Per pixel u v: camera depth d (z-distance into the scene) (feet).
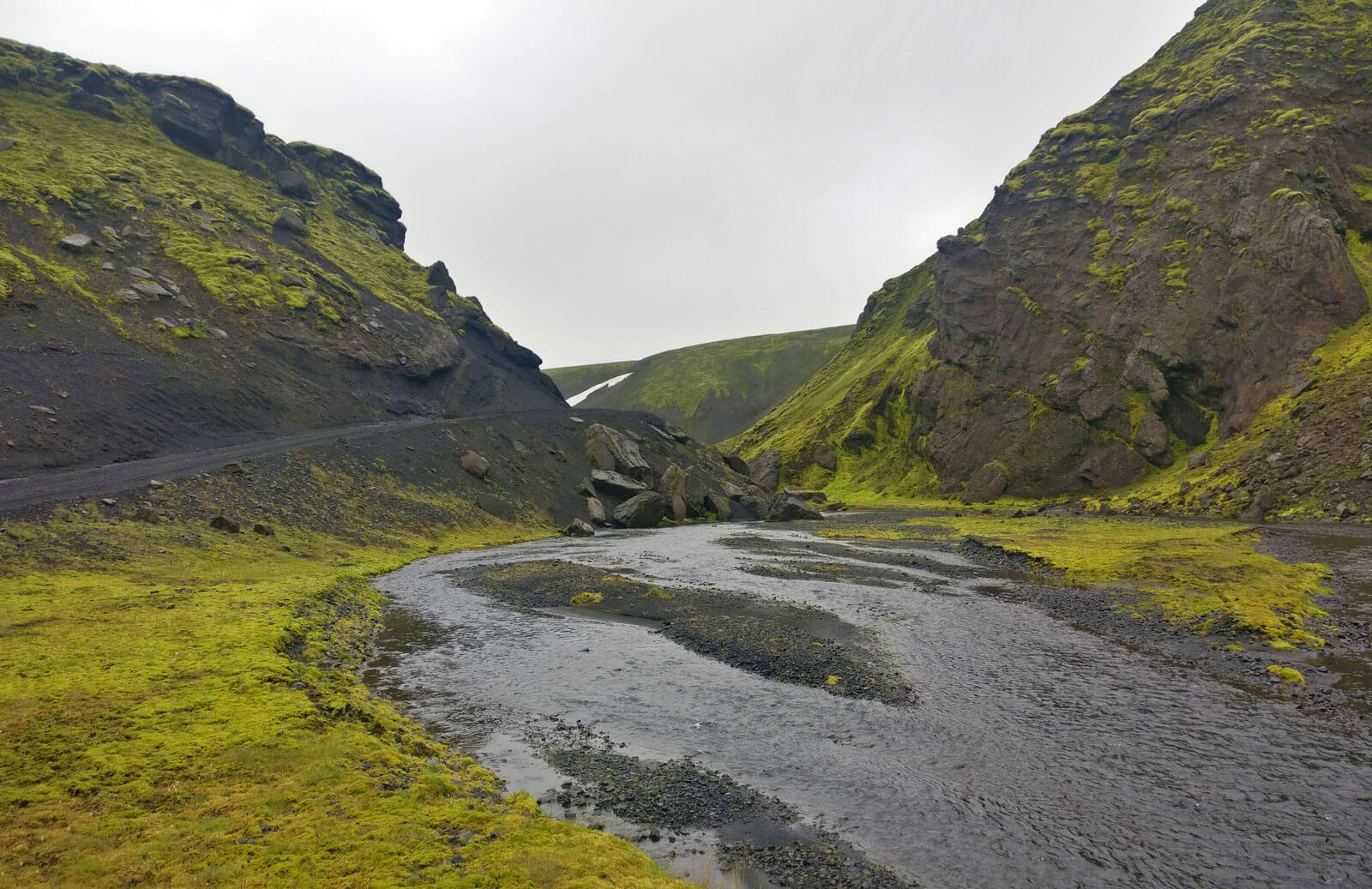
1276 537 221.46
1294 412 322.55
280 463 233.35
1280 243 387.96
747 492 507.71
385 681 98.58
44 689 73.56
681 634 126.72
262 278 372.17
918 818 61.93
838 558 232.32
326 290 412.57
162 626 101.24
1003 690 96.12
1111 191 538.06
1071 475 451.12
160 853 45.47
